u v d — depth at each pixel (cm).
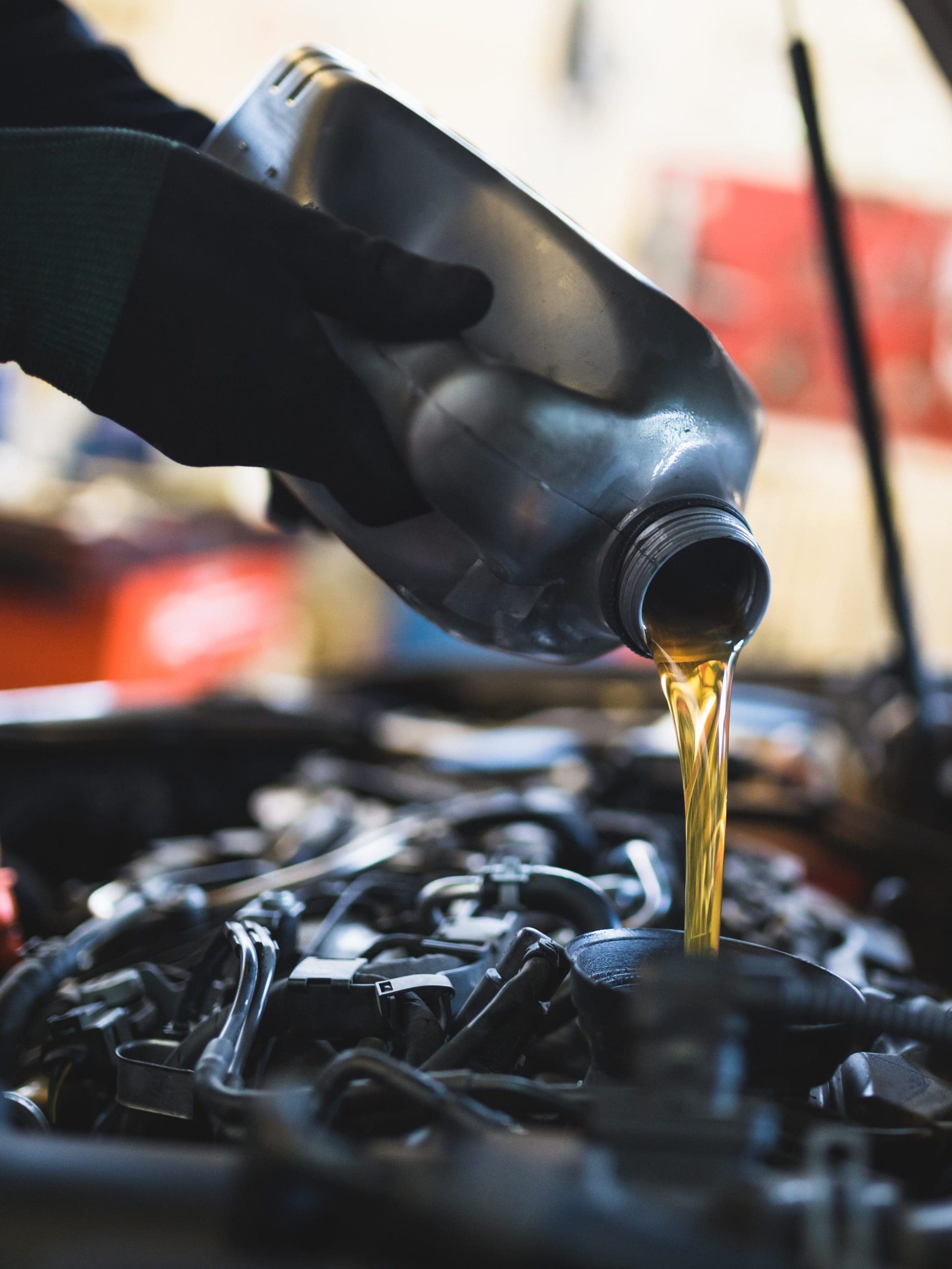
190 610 350
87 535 312
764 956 58
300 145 70
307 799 126
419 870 92
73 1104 61
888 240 429
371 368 66
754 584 66
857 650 416
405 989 57
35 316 68
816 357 432
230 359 67
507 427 61
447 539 69
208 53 494
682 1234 31
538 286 65
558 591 66
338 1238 33
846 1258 34
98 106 90
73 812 115
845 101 459
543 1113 50
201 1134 57
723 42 505
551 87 516
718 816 64
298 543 391
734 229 437
